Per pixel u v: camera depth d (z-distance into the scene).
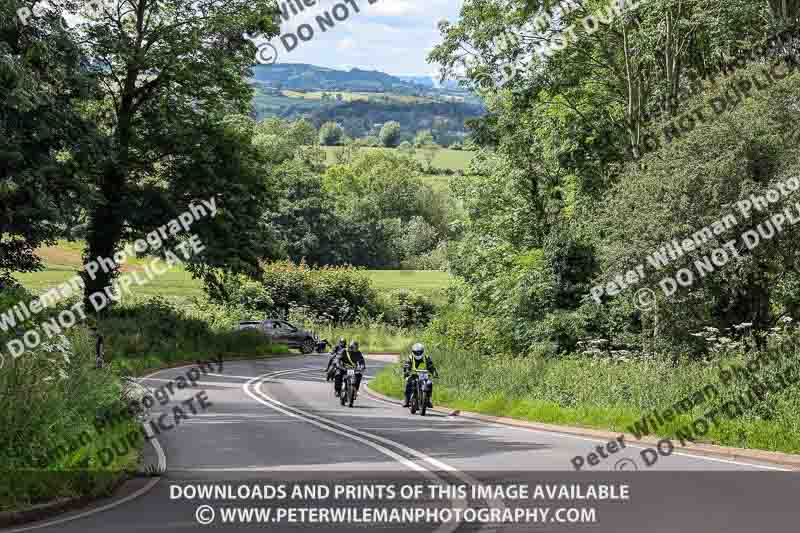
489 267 92.06
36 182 51.62
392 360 111.12
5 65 41.53
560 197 85.19
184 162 88.88
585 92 77.62
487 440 34.06
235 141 89.12
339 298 146.00
